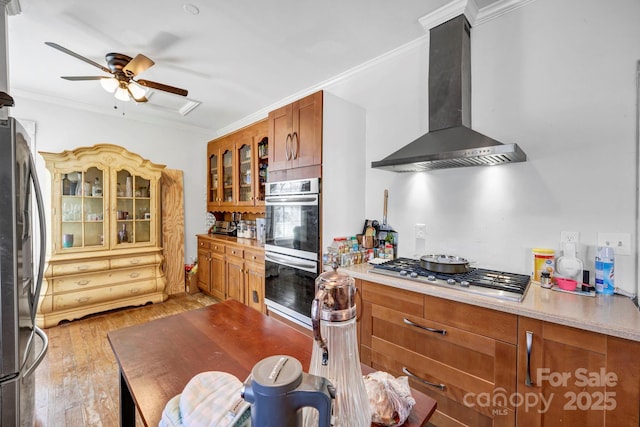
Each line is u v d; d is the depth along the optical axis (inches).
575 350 46.7
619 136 59.6
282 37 88.1
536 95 69.2
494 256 75.5
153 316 134.2
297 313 98.3
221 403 28.3
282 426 19.5
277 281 108.1
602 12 61.3
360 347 76.0
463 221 81.1
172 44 91.6
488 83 76.0
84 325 123.2
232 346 45.7
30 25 81.7
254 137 143.9
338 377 23.9
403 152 74.7
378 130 101.5
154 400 33.0
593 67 62.3
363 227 104.1
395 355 69.1
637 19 58.0
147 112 154.9
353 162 101.0
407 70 93.2
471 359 57.8
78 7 74.5
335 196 95.3
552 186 67.2
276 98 135.4
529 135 70.1
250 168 148.2
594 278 61.7
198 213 183.2
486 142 63.4
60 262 123.4
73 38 88.2
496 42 74.8
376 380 32.2
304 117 97.3
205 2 73.0
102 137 148.6
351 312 25.4
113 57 89.6
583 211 63.4
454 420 60.7
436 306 62.3
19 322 57.6
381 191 100.3
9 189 56.1
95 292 131.6
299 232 98.0
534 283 65.7
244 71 109.6
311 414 23.7
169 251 166.7
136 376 37.5
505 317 53.5
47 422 68.4
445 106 75.6
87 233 134.8
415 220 91.4
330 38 88.8
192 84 120.7
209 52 96.4
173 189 169.3
